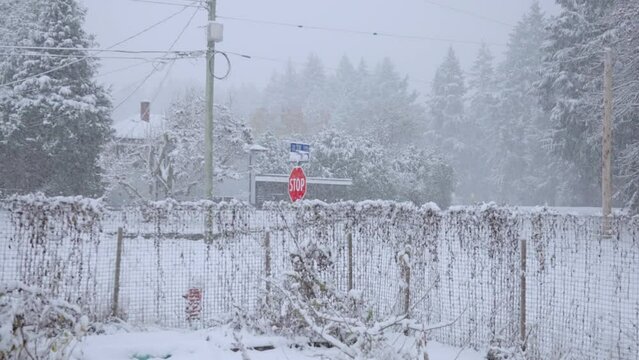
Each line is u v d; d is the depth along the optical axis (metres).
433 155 43.09
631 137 27.36
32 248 7.02
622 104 22.78
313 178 30.11
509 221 6.99
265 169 35.38
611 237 6.82
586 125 31.33
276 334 7.08
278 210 8.32
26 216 7.03
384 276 8.00
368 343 5.81
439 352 6.88
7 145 25.45
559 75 34.38
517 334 6.65
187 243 8.11
